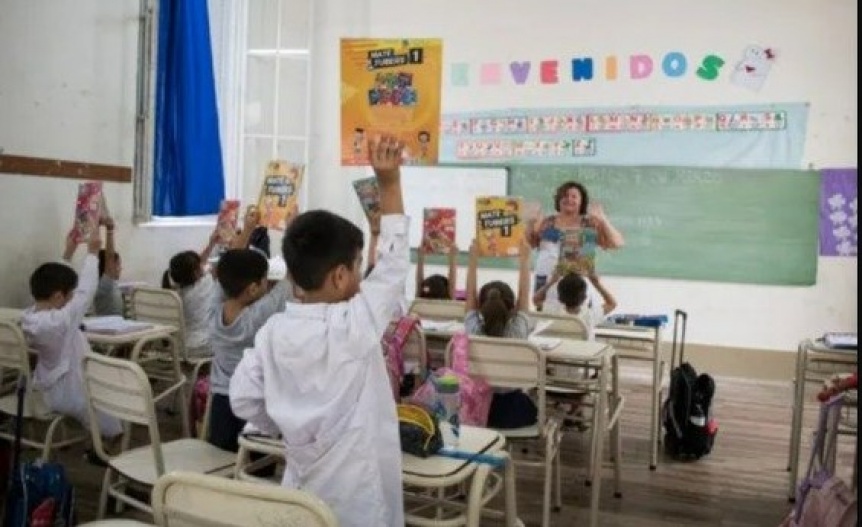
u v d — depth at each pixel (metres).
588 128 6.36
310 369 1.53
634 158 6.27
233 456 2.37
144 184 5.35
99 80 4.97
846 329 5.87
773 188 5.98
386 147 1.65
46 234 4.61
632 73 6.25
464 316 3.65
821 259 5.91
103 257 4.41
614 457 3.51
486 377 2.84
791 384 5.86
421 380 2.92
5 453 2.72
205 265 4.62
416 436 1.69
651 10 6.18
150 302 3.95
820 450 2.79
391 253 1.64
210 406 2.54
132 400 2.19
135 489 2.78
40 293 3.07
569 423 3.60
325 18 6.93
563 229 4.25
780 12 5.92
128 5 5.17
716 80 6.07
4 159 4.30
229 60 6.40
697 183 6.14
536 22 6.45
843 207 5.85
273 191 4.41
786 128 5.94
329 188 6.98
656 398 3.89
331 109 6.95
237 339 2.46
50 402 2.97
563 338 3.45
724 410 5.06
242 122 6.53
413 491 2.17
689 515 3.31
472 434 1.87
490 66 6.58
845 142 5.83
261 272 2.54
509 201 3.60
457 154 6.68
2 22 4.25
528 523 3.15
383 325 1.60
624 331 3.92
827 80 5.85
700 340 6.18
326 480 1.55
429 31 6.72
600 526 3.15
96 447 2.40
